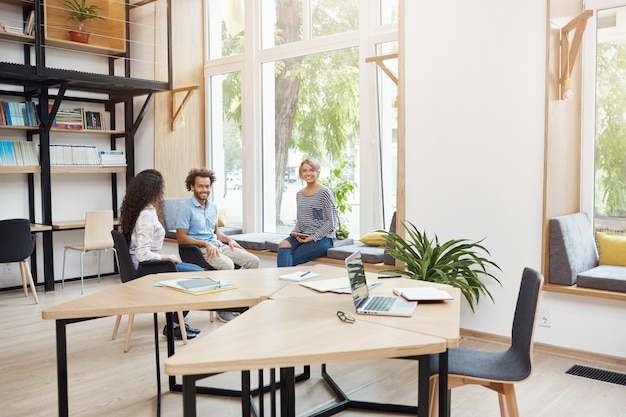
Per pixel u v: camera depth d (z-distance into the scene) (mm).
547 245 4031
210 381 3615
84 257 6992
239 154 7121
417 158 4660
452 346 1985
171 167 7168
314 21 6273
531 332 2264
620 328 3785
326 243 5297
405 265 4406
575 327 3957
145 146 7168
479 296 4383
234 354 1825
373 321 2234
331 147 6180
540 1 4027
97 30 6871
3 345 4332
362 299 2523
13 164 6055
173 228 6973
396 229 4816
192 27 7281
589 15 3715
